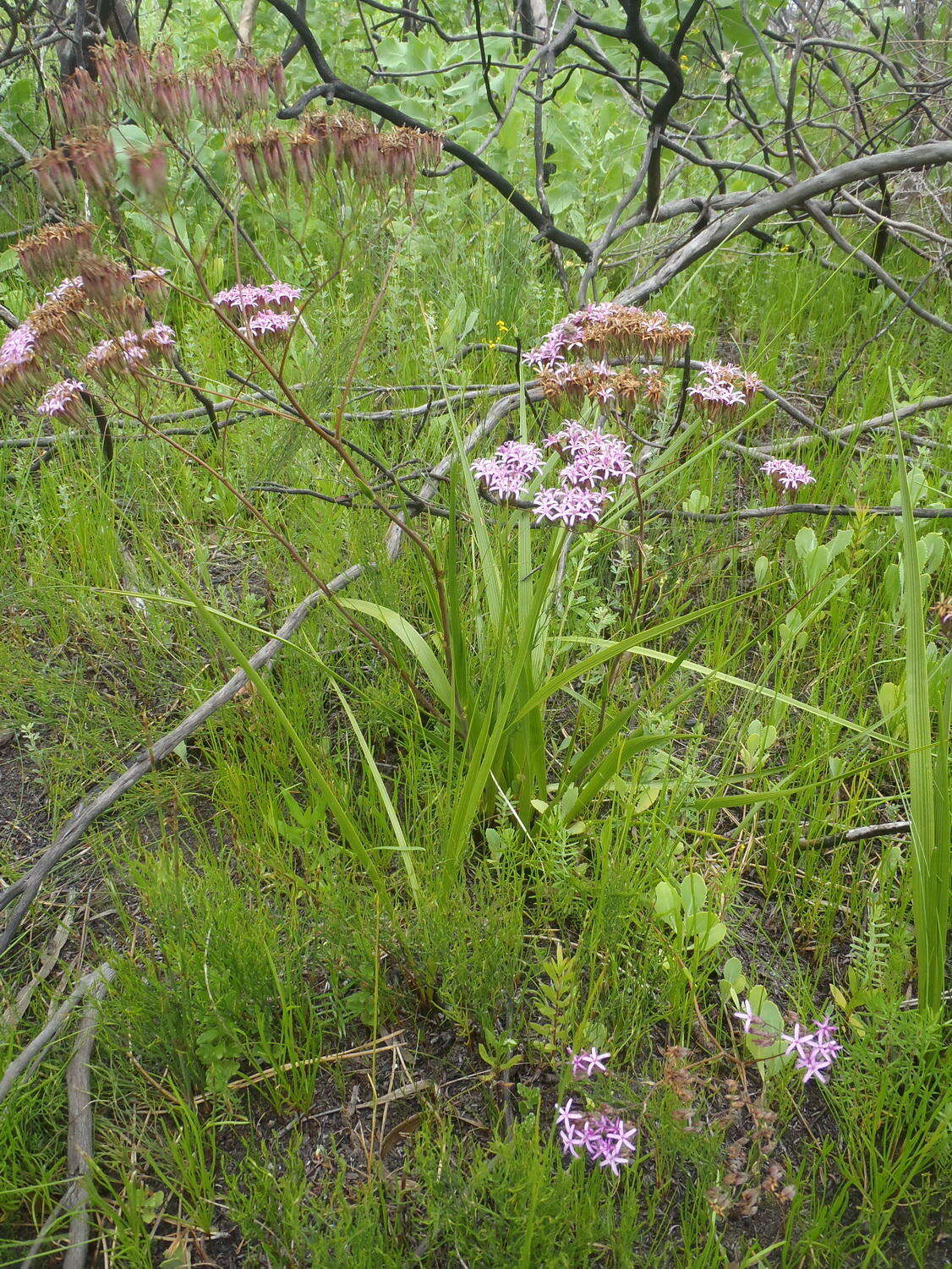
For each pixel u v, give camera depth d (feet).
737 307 15.07
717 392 7.50
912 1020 5.57
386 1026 6.70
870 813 7.79
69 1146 5.82
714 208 13.34
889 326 12.93
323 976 6.95
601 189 16.94
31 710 8.98
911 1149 5.47
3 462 10.52
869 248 16.85
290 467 9.80
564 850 6.66
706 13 16.58
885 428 11.00
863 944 6.30
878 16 18.95
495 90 16.14
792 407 10.95
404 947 6.57
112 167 6.43
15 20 14.88
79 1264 5.36
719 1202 5.22
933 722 7.93
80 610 9.41
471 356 12.98
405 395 11.66
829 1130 6.11
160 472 11.10
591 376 7.16
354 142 6.87
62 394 7.21
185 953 6.24
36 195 16.01
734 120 17.57
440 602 7.58
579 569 8.09
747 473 11.81
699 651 9.45
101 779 8.25
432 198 15.11
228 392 11.15
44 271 6.79
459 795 7.17
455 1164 5.65
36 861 7.66
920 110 14.66
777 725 8.28
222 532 10.56
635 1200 5.21
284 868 7.11
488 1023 6.29
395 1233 5.36
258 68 7.13
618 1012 6.38
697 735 7.61
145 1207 5.68
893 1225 5.61
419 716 8.20
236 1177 5.88
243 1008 6.28
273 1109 6.25
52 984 6.88
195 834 7.85
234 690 7.77
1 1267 5.37
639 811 7.39
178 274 13.55
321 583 7.60
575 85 16.80
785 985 6.89
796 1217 5.53
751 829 7.85
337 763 8.32
